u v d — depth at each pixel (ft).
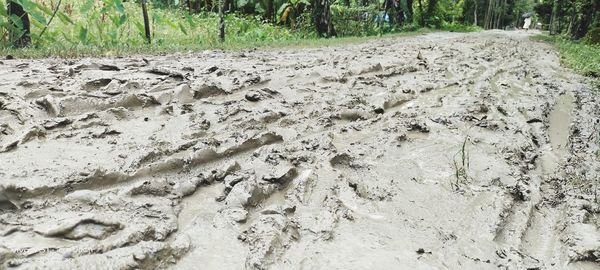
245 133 13.58
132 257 7.54
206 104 16.40
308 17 67.41
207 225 9.03
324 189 10.87
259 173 11.21
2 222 8.14
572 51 48.83
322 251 8.49
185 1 64.03
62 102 13.91
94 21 36.55
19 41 29.17
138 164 10.83
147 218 8.90
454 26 106.83
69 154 11.09
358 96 19.33
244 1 63.21
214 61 25.82
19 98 14.23
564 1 94.02
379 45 45.42
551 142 16.56
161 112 14.88
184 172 11.06
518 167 13.23
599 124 19.36
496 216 10.19
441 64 30.99
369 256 8.43
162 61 24.68
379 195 10.79
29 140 11.72
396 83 23.06
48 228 7.95
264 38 48.67
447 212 10.29
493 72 29.30
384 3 91.30
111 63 22.12
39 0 38.83
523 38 75.51
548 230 10.11
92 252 7.64
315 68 24.75
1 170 9.79
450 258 8.55
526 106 20.43
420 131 15.58
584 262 8.83
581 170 13.69
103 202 9.12
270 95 18.19
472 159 13.46
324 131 14.96
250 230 8.79
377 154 13.30
